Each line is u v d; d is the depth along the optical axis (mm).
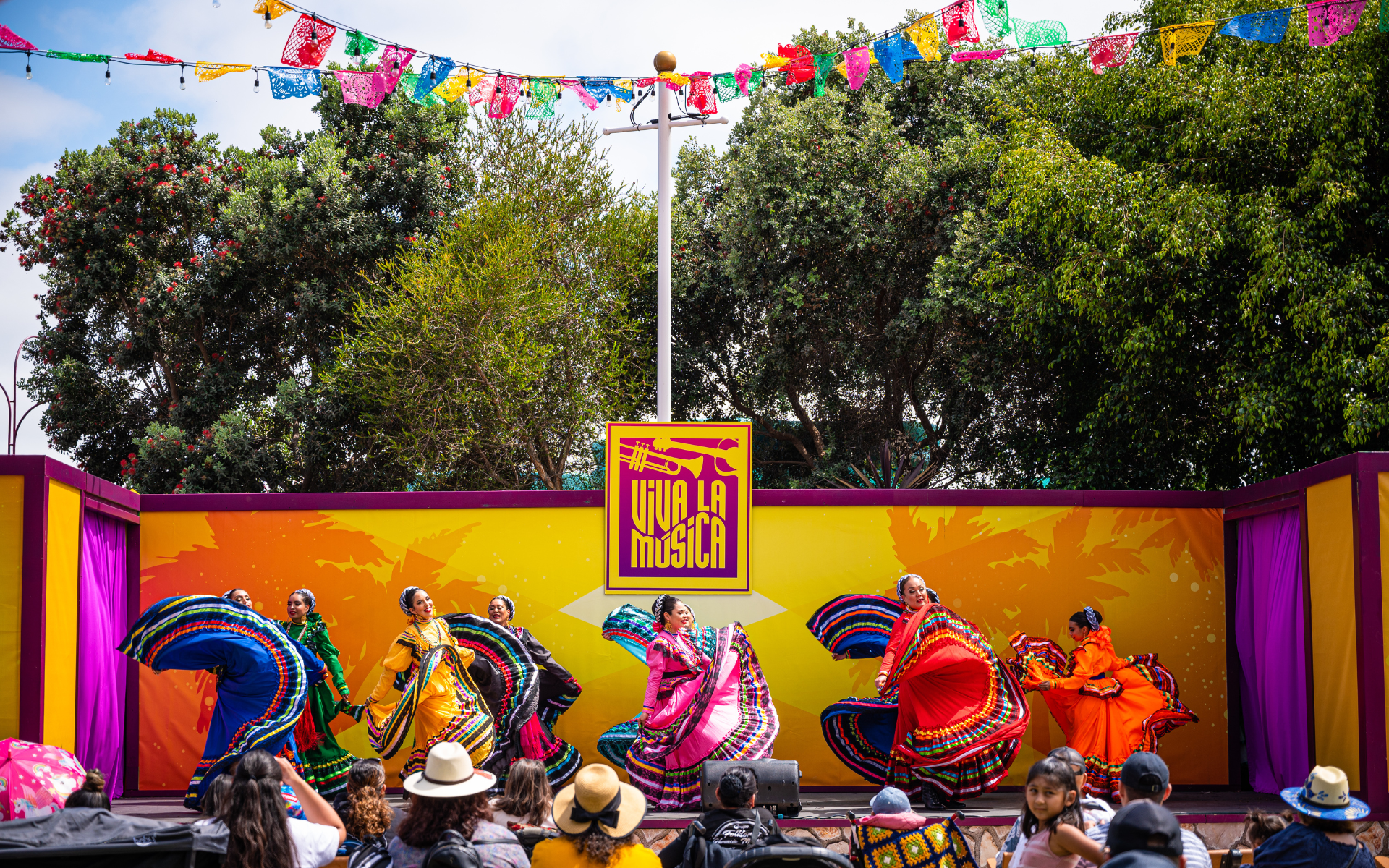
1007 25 7152
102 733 7879
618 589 8578
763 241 17688
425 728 6957
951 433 18656
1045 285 13102
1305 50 11242
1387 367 9750
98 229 19094
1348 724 6883
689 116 11969
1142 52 12766
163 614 6824
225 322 20094
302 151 20578
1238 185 11734
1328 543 7145
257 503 8648
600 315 18547
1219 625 8664
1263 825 5000
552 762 7637
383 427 17797
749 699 7273
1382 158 11164
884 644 8023
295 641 7293
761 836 4578
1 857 3961
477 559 8625
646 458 8664
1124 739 7254
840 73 18844
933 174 16906
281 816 4219
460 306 16344
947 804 7223
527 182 18406
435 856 3916
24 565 6855
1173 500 8758
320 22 7129
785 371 18688
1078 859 3979
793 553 8648
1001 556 8672
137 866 4059
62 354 19969
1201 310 12086
